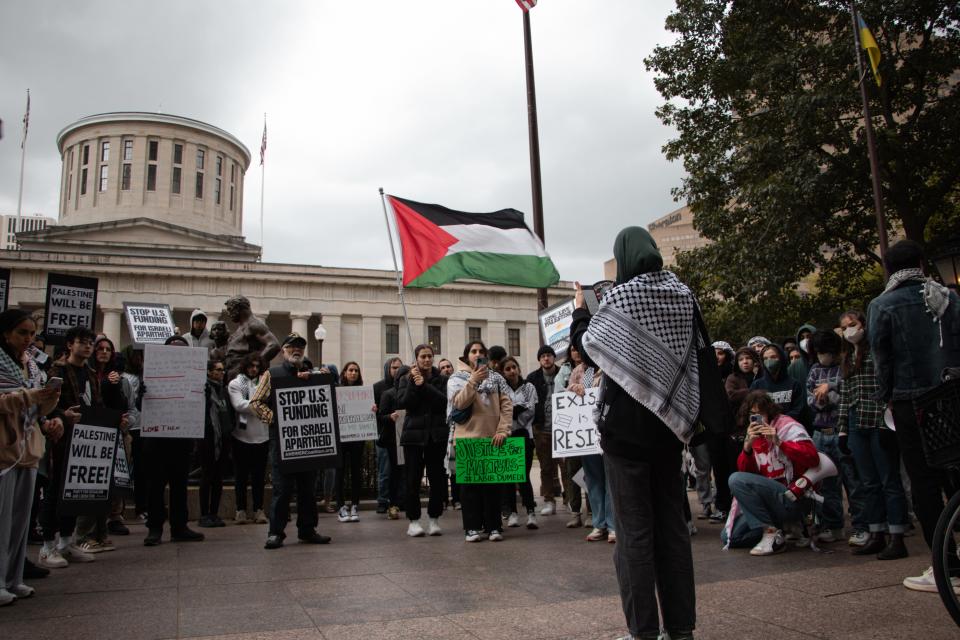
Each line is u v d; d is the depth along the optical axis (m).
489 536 7.74
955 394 3.79
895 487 5.79
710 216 20.23
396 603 4.63
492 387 7.85
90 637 3.92
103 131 66.00
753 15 19.56
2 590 4.69
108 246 58.16
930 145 18.53
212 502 9.36
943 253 13.80
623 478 3.34
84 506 6.30
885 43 18.31
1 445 4.66
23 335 5.10
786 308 19.98
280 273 53.50
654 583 3.38
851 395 6.21
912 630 3.74
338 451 7.52
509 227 11.37
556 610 4.34
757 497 6.32
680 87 20.41
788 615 4.08
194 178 67.25
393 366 11.46
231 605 4.64
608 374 3.33
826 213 18.83
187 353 7.77
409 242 10.84
